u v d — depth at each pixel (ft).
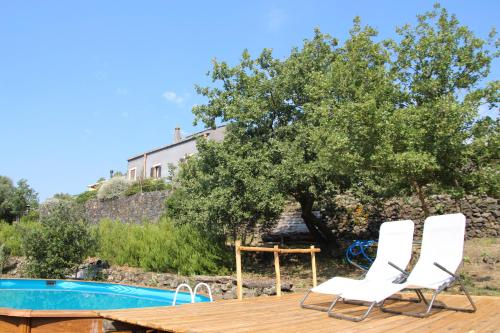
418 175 33.09
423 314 14.03
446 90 34.47
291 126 44.42
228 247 49.26
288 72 45.55
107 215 82.84
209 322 12.84
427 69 34.63
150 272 47.21
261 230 56.18
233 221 45.21
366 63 36.09
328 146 33.58
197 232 47.21
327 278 40.19
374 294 13.73
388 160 30.86
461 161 33.09
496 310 15.16
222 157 44.37
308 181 41.34
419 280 15.15
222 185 44.50
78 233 46.03
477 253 39.50
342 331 11.48
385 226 18.92
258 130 46.68
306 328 11.94
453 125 30.19
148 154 111.86
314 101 43.27
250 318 13.76
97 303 33.53
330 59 46.01
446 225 16.42
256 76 46.42
